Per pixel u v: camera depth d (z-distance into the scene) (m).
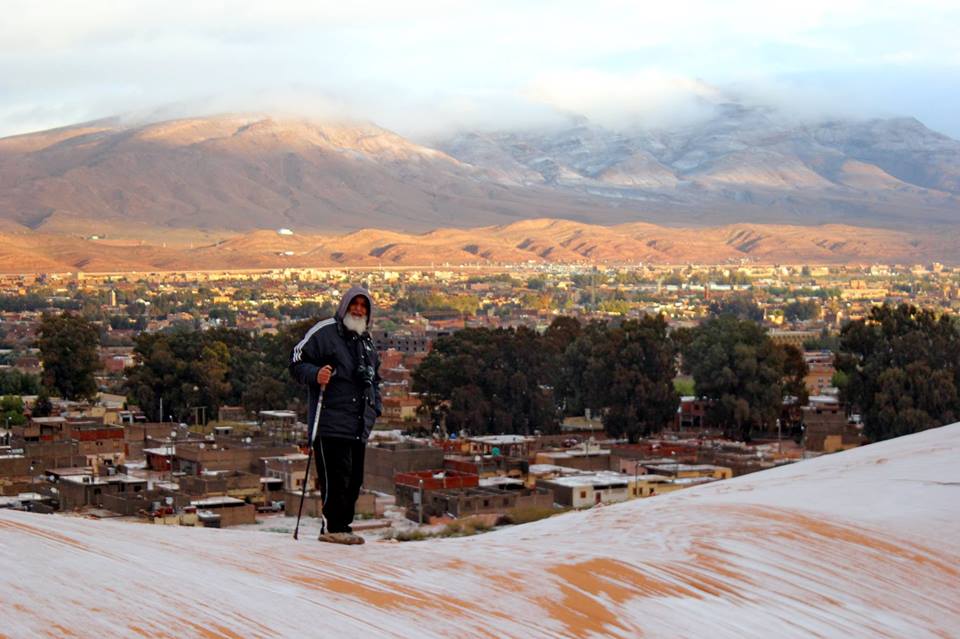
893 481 12.73
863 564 9.32
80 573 6.33
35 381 135.62
